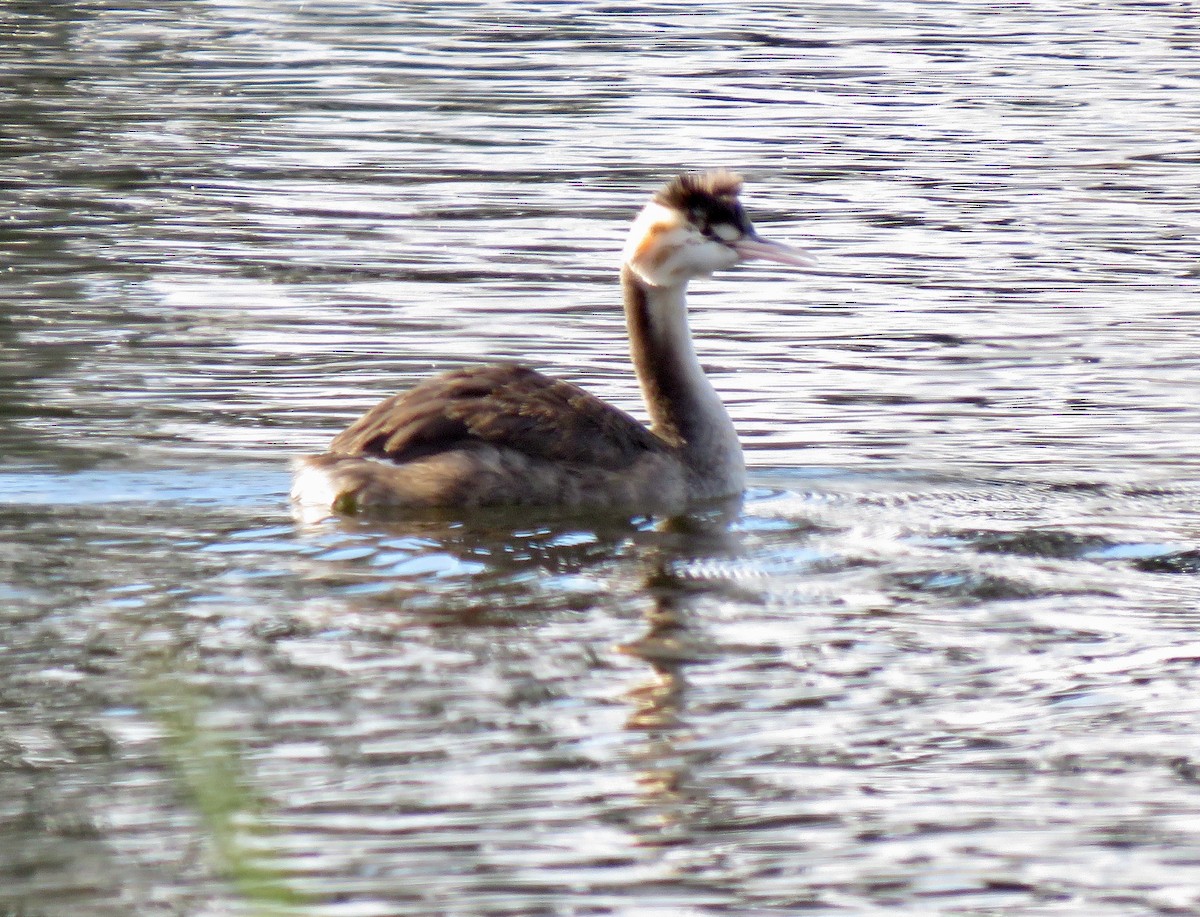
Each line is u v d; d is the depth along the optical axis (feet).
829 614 41.29
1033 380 61.41
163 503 47.91
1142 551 45.78
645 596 42.11
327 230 80.12
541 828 31.73
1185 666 38.68
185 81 112.27
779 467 53.31
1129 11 135.44
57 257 75.20
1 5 136.15
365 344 64.34
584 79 112.78
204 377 60.23
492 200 85.56
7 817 31.63
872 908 29.71
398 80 112.78
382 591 41.93
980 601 42.19
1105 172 91.40
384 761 33.73
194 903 29.25
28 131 98.68
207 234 79.25
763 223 81.92
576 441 49.16
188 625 39.42
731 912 29.45
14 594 40.88
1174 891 30.27
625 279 52.80
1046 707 36.78
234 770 33.17
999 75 113.91
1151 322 68.18
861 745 35.01
